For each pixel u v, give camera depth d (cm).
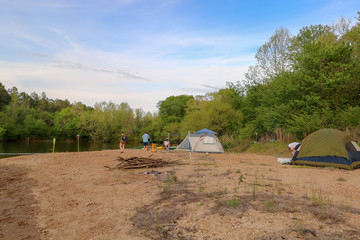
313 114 1766
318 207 466
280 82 2248
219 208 481
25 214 518
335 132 1106
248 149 2169
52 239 399
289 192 594
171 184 727
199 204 514
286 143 1922
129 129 6694
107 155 1611
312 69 1902
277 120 2212
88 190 693
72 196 637
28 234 420
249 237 353
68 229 434
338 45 1864
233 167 1052
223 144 2527
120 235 397
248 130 2564
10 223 472
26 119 6047
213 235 371
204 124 3003
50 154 1675
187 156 1568
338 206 473
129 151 1972
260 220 410
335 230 358
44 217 498
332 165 1023
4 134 5438
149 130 6059
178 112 6209
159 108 7094
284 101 2167
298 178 788
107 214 496
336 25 2712
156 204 538
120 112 7006
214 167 1055
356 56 1983
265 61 2980
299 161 1124
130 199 589
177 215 462
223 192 607
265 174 866
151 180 800
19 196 653
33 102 9994
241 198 544
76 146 4819
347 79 1669
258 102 2964
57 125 6588
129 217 473
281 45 2891
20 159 1391
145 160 1127
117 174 924
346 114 1619
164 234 387
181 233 387
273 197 541
